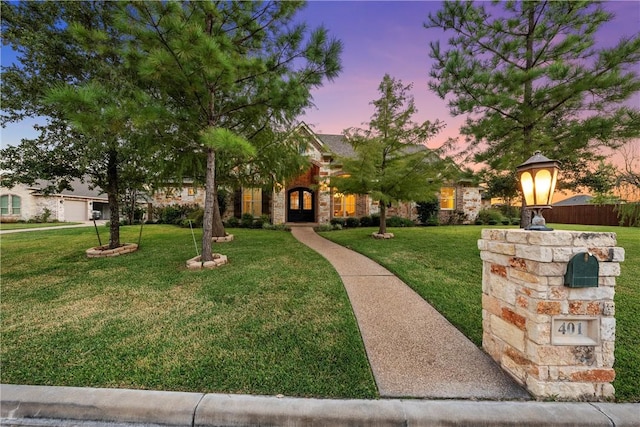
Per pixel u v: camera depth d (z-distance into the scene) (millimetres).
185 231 12852
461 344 3045
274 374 2479
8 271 5961
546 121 6988
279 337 3160
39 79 6492
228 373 2486
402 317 3732
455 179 9227
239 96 7410
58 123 6684
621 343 2945
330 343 3033
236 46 6258
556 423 1972
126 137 6246
